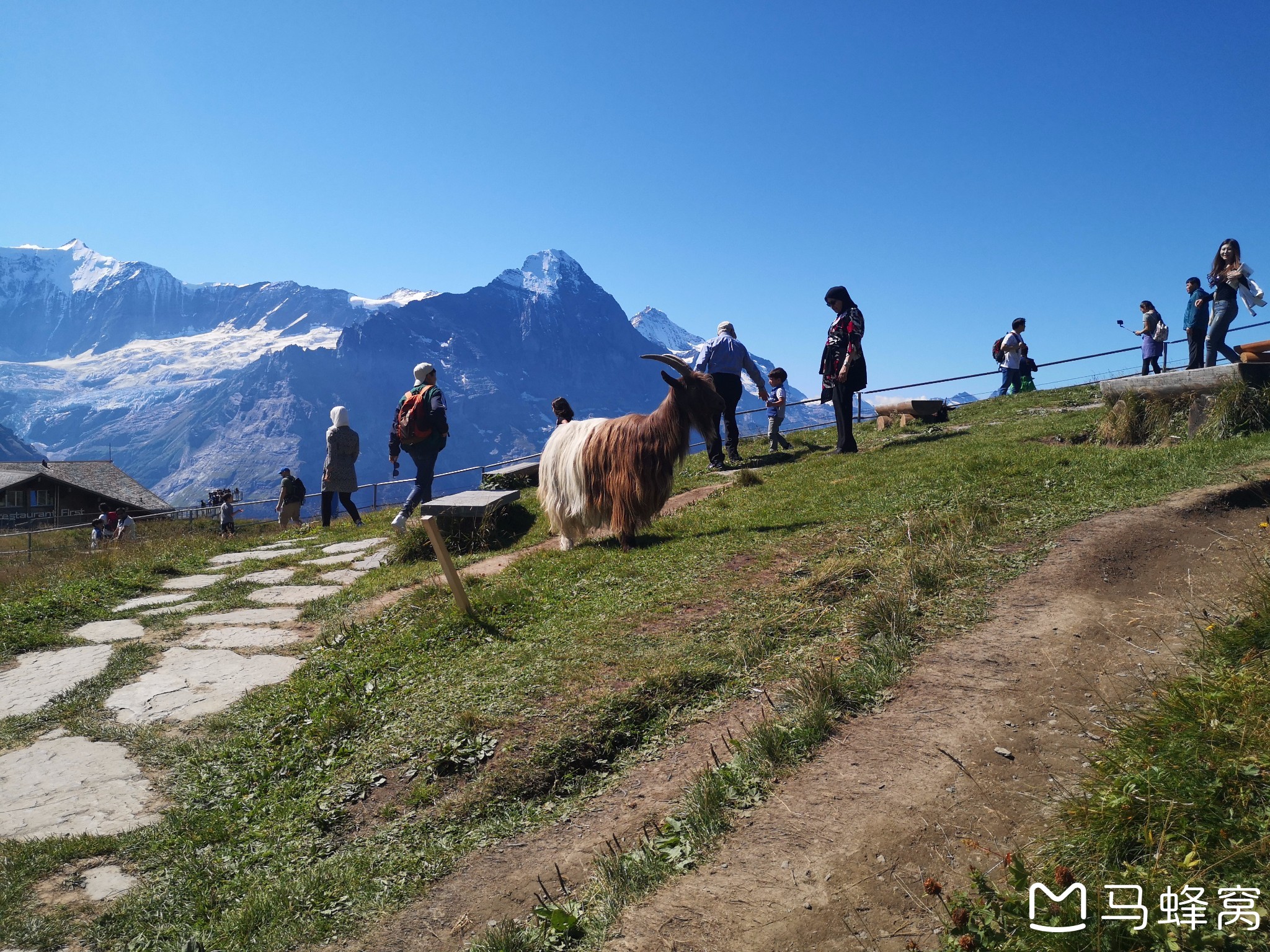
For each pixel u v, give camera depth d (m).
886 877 3.21
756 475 11.55
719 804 3.91
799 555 7.26
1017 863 2.88
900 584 5.96
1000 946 2.65
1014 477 8.45
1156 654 4.52
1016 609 5.42
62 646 8.03
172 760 5.68
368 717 5.80
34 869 4.46
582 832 4.17
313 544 12.81
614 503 8.34
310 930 3.83
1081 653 4.70
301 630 8.14
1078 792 3.44
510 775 4.70
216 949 3.81
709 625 6.06
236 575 10.69
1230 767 3.07
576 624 6.52
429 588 7.88
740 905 3.23
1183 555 5.93
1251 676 3.70
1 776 5.50
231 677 7.00
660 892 3.42
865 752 4.11
